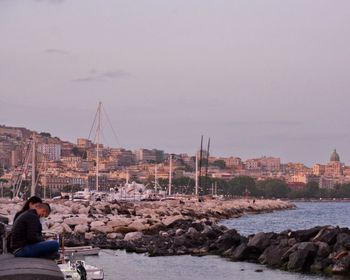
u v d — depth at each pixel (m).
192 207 117.94
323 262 37.56
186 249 48.75
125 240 54.78
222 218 118.31
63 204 98.44
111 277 35.44
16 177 187.00
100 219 69.62
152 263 41.72
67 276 23.08
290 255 38.88
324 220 129.62
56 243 13.04
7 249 14.19
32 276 10.90
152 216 79.44
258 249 43.00
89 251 44.59
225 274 36.97
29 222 12.90
